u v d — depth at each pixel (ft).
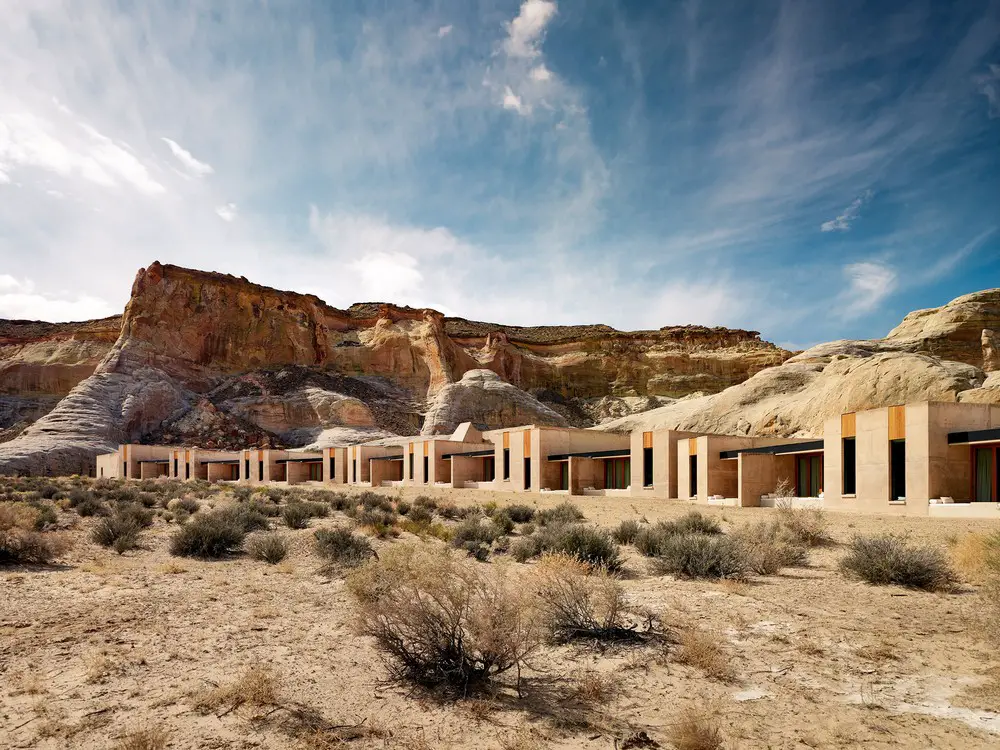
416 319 583.99
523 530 74.08
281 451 264.52
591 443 178.81
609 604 28.89
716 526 70.08
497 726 18.42
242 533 61.16
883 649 25.48
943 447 93.76
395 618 23.29
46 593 38.32
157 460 293.64
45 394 476.54
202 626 30.42
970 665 23.47
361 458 232.53
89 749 16.92
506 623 22.53
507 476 184.55
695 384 579.89
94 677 22.70
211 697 20.45
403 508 98.43
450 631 23.30
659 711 19.56
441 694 20.99
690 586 39.47
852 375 258.57
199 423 402.52
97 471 314.76
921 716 18.88
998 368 378.94
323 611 33.83
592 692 20.94
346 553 51.85
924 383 234.38
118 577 44.11
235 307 496.64
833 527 74.54
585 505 121.49
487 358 592.60
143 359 423.23
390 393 510.99
